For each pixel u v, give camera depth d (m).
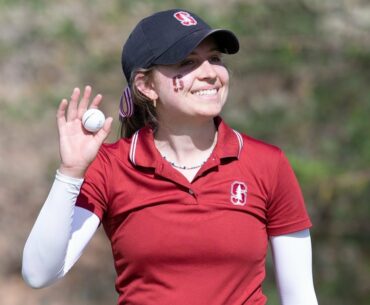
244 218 11.95
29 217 45.16
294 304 12.50
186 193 11.97
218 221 11.86
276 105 31.66
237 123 30.83
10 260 44.56
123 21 31.22
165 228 11.87
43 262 11.80
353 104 30.69
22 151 45.31
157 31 12.40
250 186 12.09
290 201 12.31
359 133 29.34
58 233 11.74
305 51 30.98
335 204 30.92
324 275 32.72
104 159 12.36
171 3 29.88
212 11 30.06
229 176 12.09
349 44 31.06
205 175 12.08
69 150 11.84
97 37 32.62
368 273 32.22
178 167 12.36
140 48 12.50
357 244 32.88
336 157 30.14
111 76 32.44
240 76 30.44
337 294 31.78
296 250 12.41
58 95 32.03
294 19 30.38
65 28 31.39
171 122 12.43
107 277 43.59
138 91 12.62
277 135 31.19
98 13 32.78
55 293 43.28
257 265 12.10
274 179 12.23
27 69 37.28
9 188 45.22
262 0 30.12
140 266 12.00
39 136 45.28
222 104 12.34
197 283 11.83
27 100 32.34
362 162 29.55
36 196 45.25
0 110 32.44
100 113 11.93
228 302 11.91
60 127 11.98
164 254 11.84
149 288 11.98
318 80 31.27
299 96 32.16
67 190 11.80
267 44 30.16
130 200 12.10
